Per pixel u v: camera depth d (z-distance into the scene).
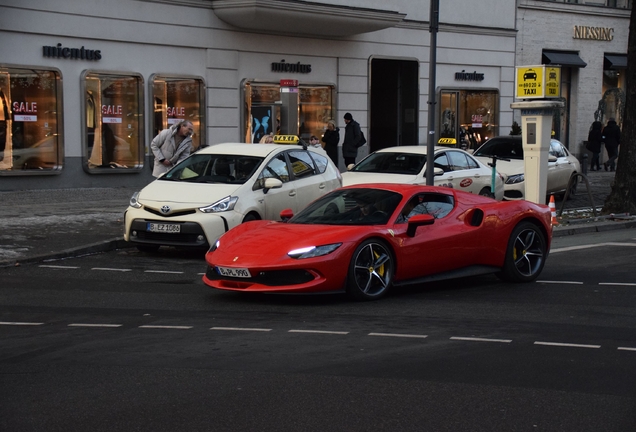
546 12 32.56
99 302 8.86
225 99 23.16
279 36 24.41
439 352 6.69
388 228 9.05
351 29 24.72
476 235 9.69
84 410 5.25
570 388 5.71
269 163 12.89
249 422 5.02
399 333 7.36
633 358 6.52
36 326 7.70
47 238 12.91
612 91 35.31
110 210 16.48
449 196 9.88
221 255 8.88
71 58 19.89
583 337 7.24
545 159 16.39
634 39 17.52
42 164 19.62
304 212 9.84
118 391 5.64
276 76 24.47
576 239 14.77
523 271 10.18
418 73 28.55
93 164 20.58
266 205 12.43
